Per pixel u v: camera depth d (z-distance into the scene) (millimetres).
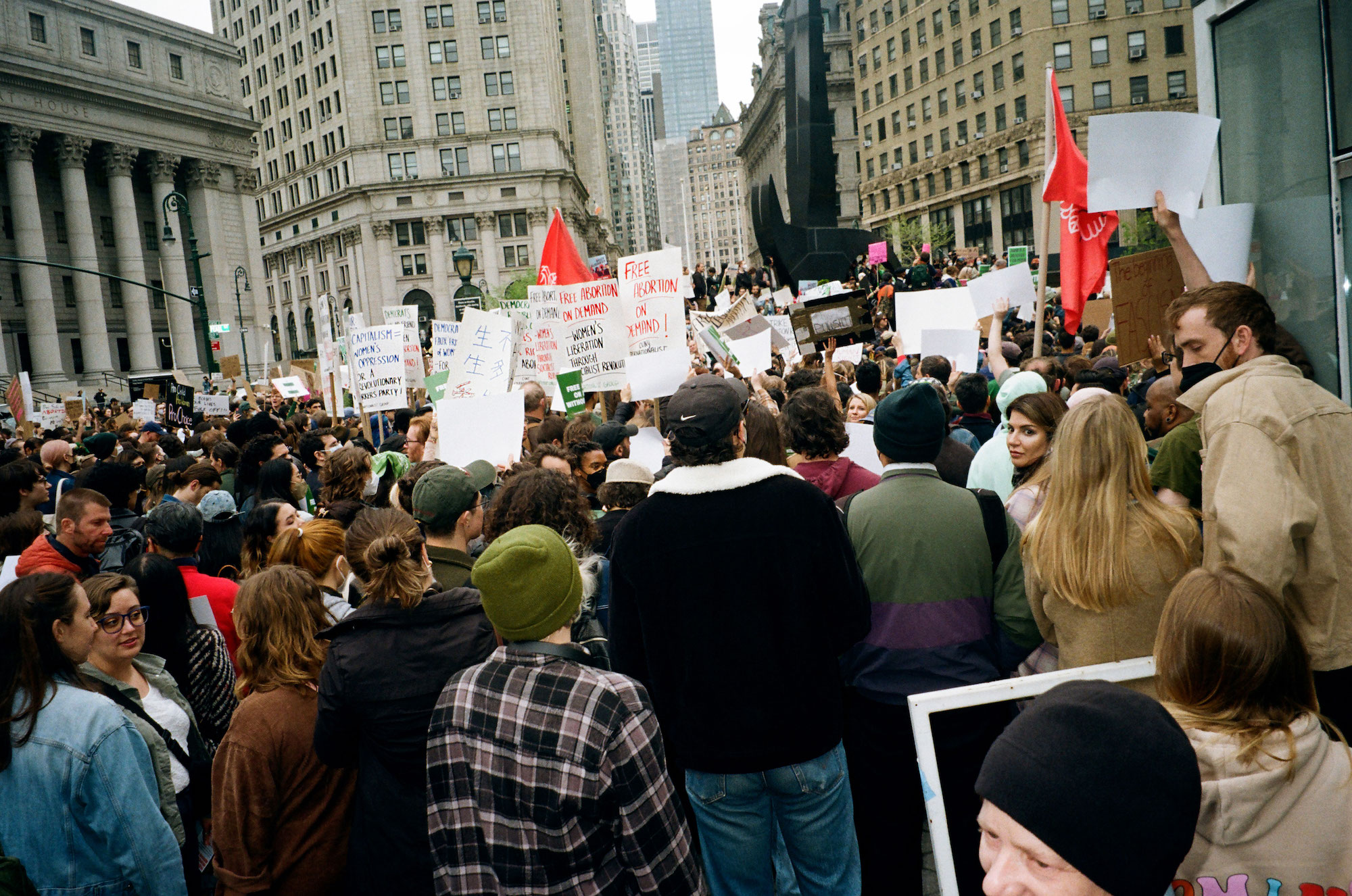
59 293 53406
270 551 3863
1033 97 52219
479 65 75438
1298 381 2512
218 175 60031
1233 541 2324
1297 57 4527
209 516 4855
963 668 2852
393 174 75812
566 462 4879
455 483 3389
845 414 7059
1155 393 3818
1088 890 1115
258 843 2641
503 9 75125
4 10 48156
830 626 2721
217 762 2697
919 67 62906
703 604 2672
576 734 2045
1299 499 2326
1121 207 4082
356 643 2562
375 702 2479
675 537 2691
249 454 6648
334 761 2586
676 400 2770
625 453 5145
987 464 4105
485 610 2191
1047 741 1159
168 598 3406
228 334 59906
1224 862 1767
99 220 55844
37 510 5816
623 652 2826
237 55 61188
